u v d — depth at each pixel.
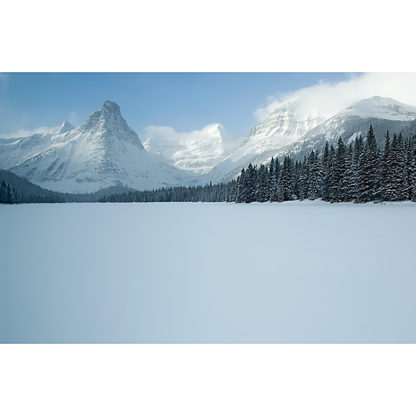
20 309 5.64
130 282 7.14
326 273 7.55
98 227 18.75
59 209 46.19
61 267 8.59
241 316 5.24
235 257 9.57
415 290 6.29
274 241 12.45
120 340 4.73
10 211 39.25
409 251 10.05
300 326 4.89
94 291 6.54
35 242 13.00
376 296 5.98
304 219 22.20
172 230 16.91
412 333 4.70
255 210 36.72
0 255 10.30
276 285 6.72
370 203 46.50
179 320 5.15
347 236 13.38
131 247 11.66
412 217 22.48
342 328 4.82
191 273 7.80
